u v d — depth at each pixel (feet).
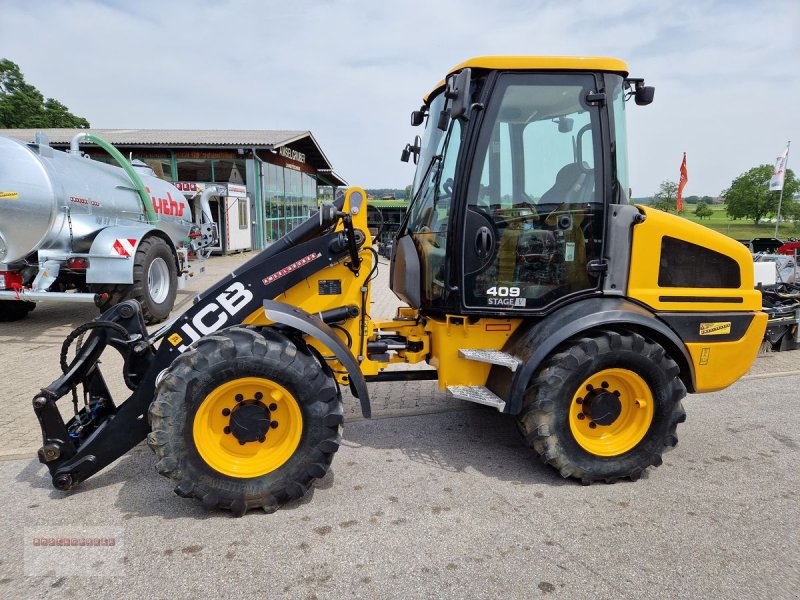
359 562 8.00
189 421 8.78
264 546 8.37
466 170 10.32
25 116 131.85
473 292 10.67
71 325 23.97
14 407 14.08
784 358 20.36
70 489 10.02
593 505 9.68
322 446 9.20
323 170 96.02
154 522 9.00
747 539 8.70
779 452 12.08
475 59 10.05
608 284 10.80
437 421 13.70
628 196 11.14
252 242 63.31
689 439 12.78
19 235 20.59
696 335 10.93
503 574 7.76
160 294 24.88
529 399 10.17
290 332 10.06
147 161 60.80
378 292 32.12
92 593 7.32
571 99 10.39
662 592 7.41
